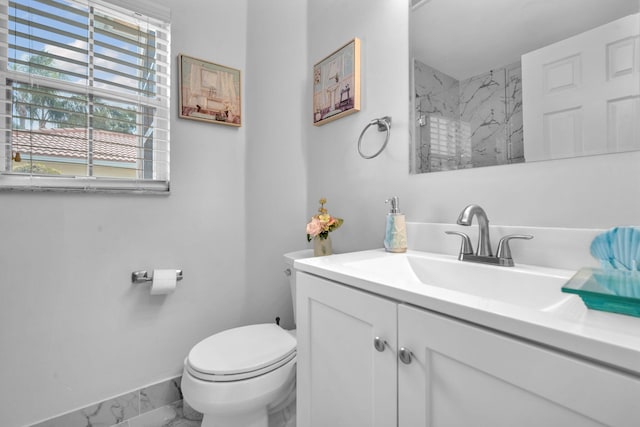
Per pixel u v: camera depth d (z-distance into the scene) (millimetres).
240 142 1652
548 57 822
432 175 1104
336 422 749
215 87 1576
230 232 1614
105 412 1272
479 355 467
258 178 1689
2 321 1099
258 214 1689
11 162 1142
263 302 1713
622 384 340
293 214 1785
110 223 1307
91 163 1292
